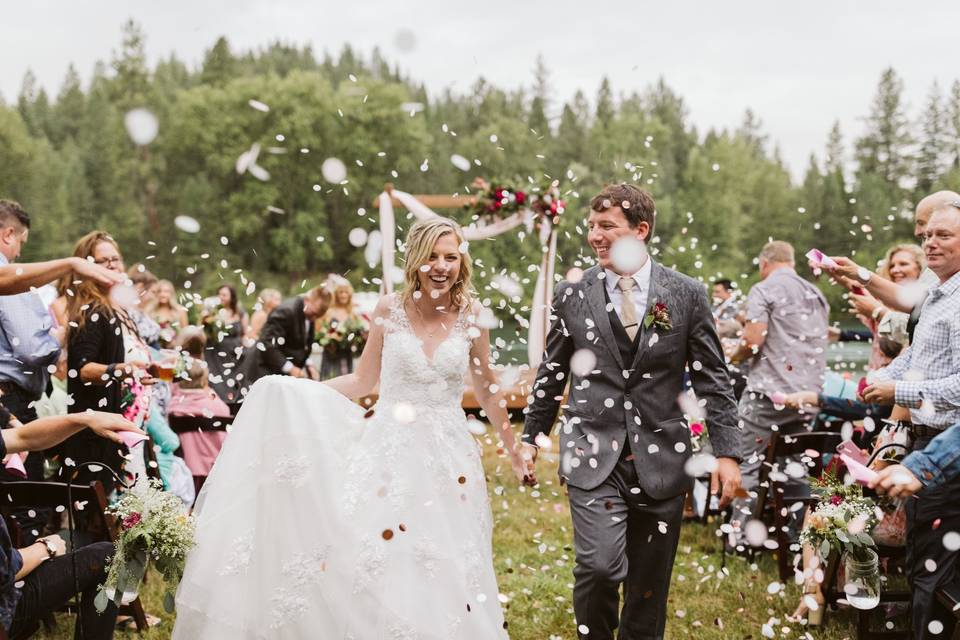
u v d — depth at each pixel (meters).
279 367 6.48
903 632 3.58
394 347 2.93
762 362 5.08
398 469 2.83
